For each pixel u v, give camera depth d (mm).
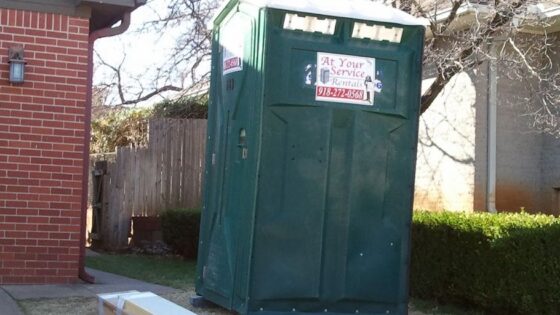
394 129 6602
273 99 6242
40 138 8633
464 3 10633
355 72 6484
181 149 14078
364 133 6512
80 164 8789
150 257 12859
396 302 6570
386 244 6559
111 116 18422
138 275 10148
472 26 10797
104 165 13992
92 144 18812
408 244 6605
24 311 7168
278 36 6277
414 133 6633
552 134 12094
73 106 8758
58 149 8695
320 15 6348
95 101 17922
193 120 14156
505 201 12352
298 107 6324
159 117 15398
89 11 8844
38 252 8625
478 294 7617
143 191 13828
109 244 13633
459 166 12680
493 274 7391
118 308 4809
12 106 8531
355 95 6477
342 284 6434
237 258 6449
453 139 12828
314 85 6363
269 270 6234
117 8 9016
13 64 8461
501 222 7582
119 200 13680
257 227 6199
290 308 6328
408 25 6578
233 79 6934
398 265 6586
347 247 6465
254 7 6457
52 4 8680
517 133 12438
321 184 6395
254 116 6293
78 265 8820
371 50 6535
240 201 6527
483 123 12320
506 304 7344
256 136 6234
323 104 6383
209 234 7328
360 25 6535
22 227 8562
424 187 13422
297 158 6332
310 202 6359
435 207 13164
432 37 11023
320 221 6387
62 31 8727
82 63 8805
